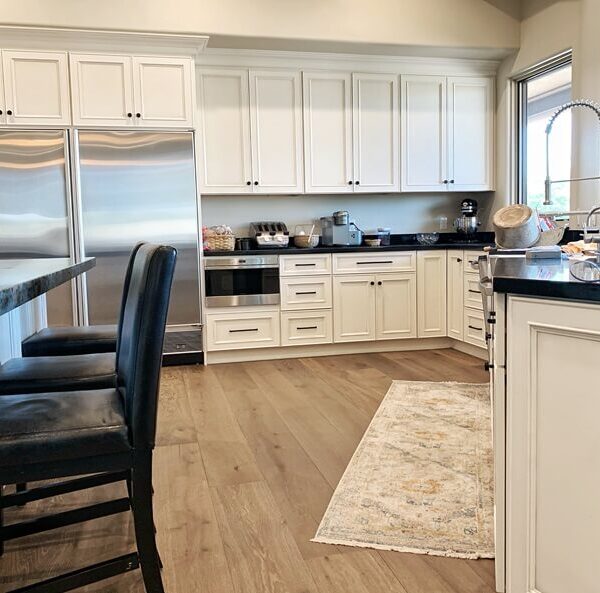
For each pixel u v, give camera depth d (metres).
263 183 4.81
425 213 5.48
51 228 4.16
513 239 2.42
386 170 5.05
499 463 1.52
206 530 1.98
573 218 4.09
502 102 5.15
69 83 4.12
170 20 4.22
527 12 4.75
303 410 3.29
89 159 4.19
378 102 4.99
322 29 4.49
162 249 1.34
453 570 1.73
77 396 1.53
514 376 1.43
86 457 1.34
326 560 1.79
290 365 4.47
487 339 2.32
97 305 4.27
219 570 1.75
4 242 4.11
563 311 1.29
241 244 4.81
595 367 1.25
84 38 4.09
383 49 4.77
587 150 4.04
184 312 4.45
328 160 4.93
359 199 5.36
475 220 5.31
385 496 2.20
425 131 5.11
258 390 3.76
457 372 4.11
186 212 4.38
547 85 4.77
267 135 4.79
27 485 2.34
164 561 1.79
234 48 4.62
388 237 5.27
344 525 2.00
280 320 4.66
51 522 1.57
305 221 5.25
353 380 3.94
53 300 4.20
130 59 4.21
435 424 2.97
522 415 1.42
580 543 1.32
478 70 5.18
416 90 5.06
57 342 2.35
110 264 4.27
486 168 5.28
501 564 1.57
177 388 3.85
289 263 4.63
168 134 4.31
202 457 2.63
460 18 4.74
